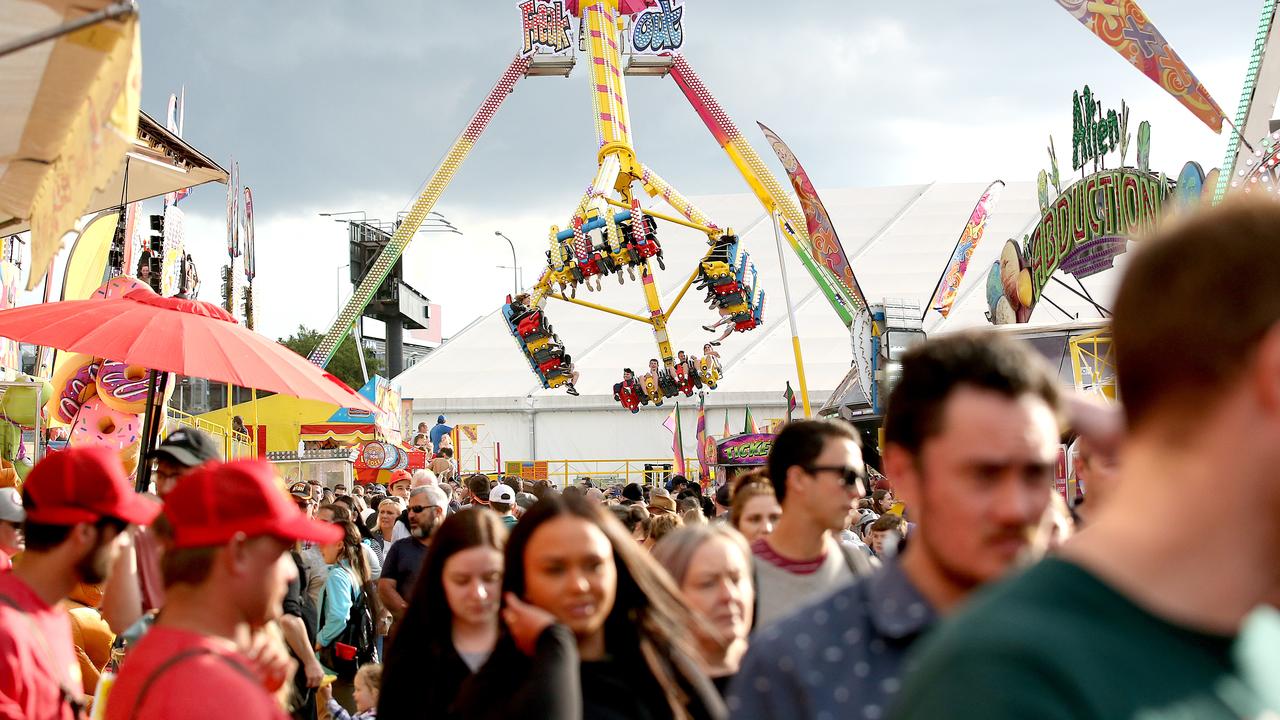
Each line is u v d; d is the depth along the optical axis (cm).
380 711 419
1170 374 117
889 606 212
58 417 1210
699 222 2588
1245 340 113
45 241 459
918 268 6556
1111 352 125
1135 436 122
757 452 2288
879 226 7088
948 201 7288
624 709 329
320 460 2445
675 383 2745
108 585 450
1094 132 1809
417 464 2936
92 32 337
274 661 301
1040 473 201
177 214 1548
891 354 1795
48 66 367
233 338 617
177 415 1762
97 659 582
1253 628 116
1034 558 201
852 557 475
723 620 391
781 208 3000
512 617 327
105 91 352
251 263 2038
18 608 352
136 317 603
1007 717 108
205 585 287
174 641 280
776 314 6228
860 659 210
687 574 393
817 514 449
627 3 2812
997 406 199
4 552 510
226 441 1941
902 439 210
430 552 427
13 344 1480
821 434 449
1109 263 1786
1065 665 109
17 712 336
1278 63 1288
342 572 875
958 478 200
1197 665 112
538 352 2736
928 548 208
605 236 2378
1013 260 2052
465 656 421
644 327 6247
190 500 289
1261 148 1224
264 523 290
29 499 368
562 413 5394
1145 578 116
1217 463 115
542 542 332
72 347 575
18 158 451
